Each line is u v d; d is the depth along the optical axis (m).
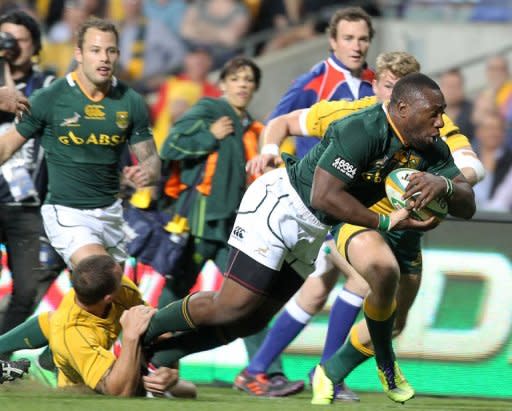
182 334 20.88
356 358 21.28
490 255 26.45
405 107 18.34
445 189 18.53
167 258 25.53
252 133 26.62
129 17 46.28
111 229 23.58
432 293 26.55
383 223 18.58
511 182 42.62
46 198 23.73
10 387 21.64
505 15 45.16
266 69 45.41
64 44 45.81
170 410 18.33
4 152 22.72
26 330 21.44
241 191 25.98
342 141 18.47
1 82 24.19
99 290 20.48
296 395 25.19
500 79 43.34
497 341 26.33
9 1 45.97
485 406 22.70
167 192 25.84
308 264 20.66
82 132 22.73
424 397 25.92
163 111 43.75
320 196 18.61
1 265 24.72
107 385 20.36
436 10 45.66
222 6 46.69
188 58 45.00
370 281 19.98
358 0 46.06
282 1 46.97
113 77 23.09
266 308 21.05
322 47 45.75
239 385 25.38
